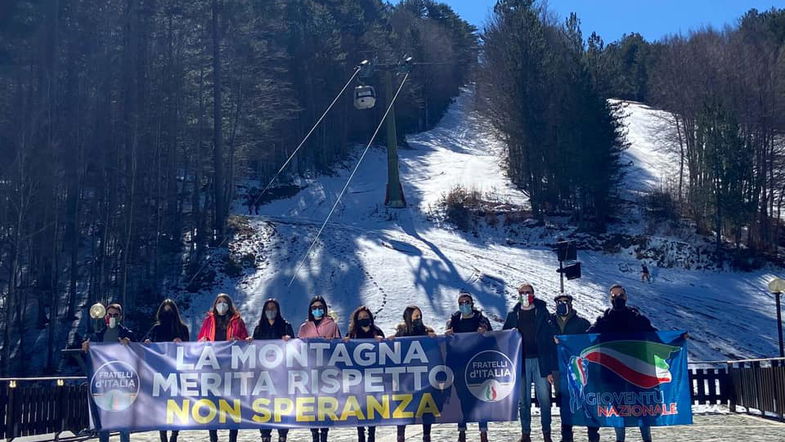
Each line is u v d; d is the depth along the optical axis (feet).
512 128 206.49
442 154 309.01
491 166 265.13
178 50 172.96
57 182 136.36
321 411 35.96
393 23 434.30
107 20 158.40
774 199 211.61
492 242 182.09
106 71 155.84
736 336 127.75
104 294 144.77
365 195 231.91
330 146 290.97
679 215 203.21
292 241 170.81
